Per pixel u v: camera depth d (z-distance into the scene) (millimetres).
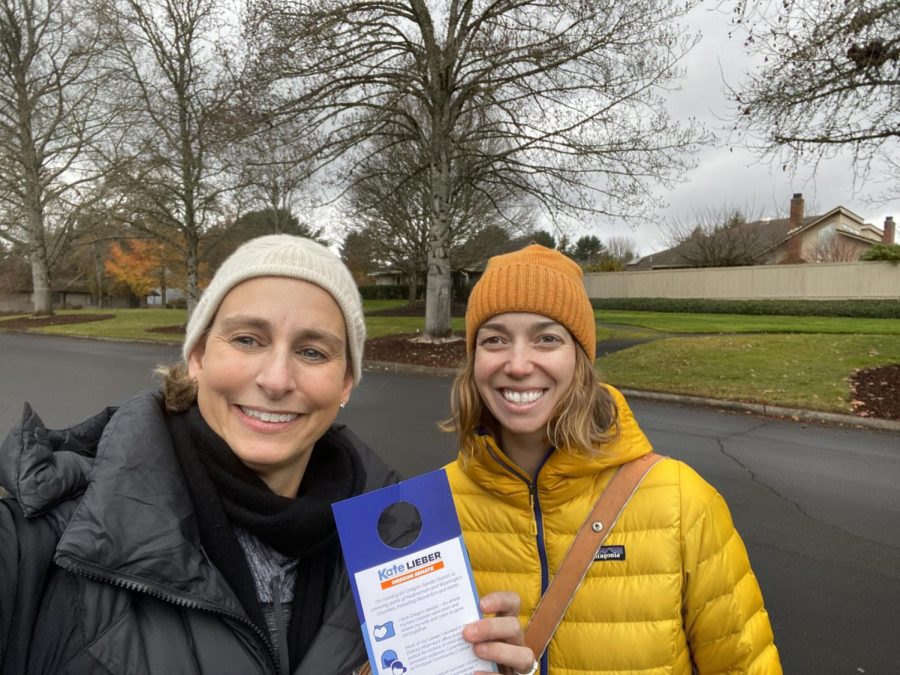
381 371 11023
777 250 37000
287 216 25109
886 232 47062
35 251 24000
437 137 13000
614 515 1420
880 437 6277
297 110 11555
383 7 11664
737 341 12344
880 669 2389
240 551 1001
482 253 31547
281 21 10742
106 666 842
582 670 1361
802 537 3693
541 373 1479
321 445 1268
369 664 1013
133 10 16406
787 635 2629
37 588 857
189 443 1047
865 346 11086
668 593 1362
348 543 979
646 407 7848
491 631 987
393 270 40875
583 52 10602
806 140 8484
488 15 11156
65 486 918
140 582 877
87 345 15305
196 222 19719
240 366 1019
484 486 1557
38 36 21281
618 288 33438
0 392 8219
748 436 6266
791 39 7805
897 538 3676
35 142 22562
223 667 906
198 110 15891
